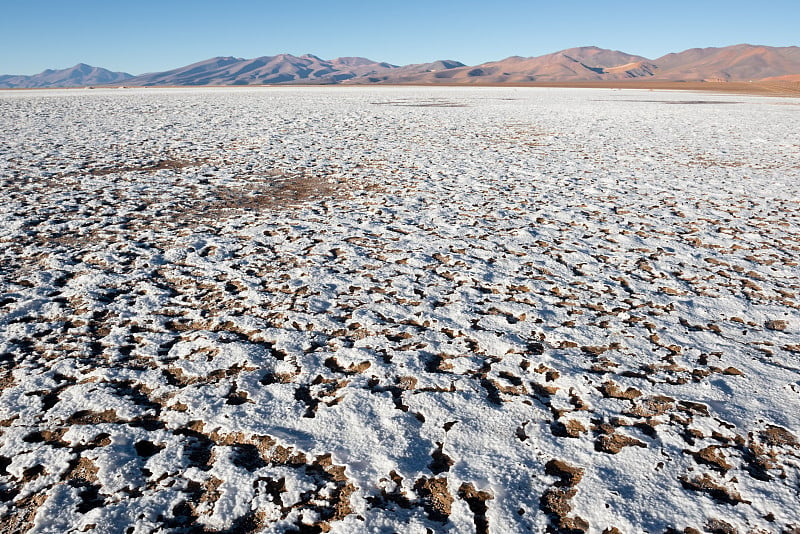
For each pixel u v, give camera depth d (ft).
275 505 7.17
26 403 9.45
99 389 9.87
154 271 16.39
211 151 41.39
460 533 6.70
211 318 13.20
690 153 41.83
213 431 8.78
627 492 7.44
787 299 14.65
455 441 8.59
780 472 7.88
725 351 11.72
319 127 59.47
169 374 10.57
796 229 21.52
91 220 21.97
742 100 119.14
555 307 14.10
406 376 10.57
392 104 102.17
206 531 6.77
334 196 27.45
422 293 14.98
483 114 78.84
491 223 22.57
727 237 20.58
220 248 18.71
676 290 15.39
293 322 13.01
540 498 7.34
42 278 15.49
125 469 7.80
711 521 6.93
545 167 35.91
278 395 9.82
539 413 9.36
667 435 8.75
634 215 23.90
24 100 105.09
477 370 10.88
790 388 10.12
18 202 24.52
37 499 7.26
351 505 7.18
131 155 38.68
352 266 17.17
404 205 25.59
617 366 11.05
